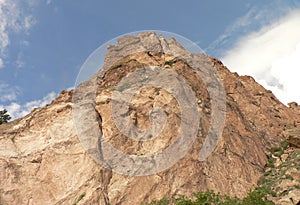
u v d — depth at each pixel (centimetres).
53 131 4984
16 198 4497
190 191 4247
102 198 4222
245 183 4562
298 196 4184
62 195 4422
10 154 4838
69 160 4666
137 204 4172
